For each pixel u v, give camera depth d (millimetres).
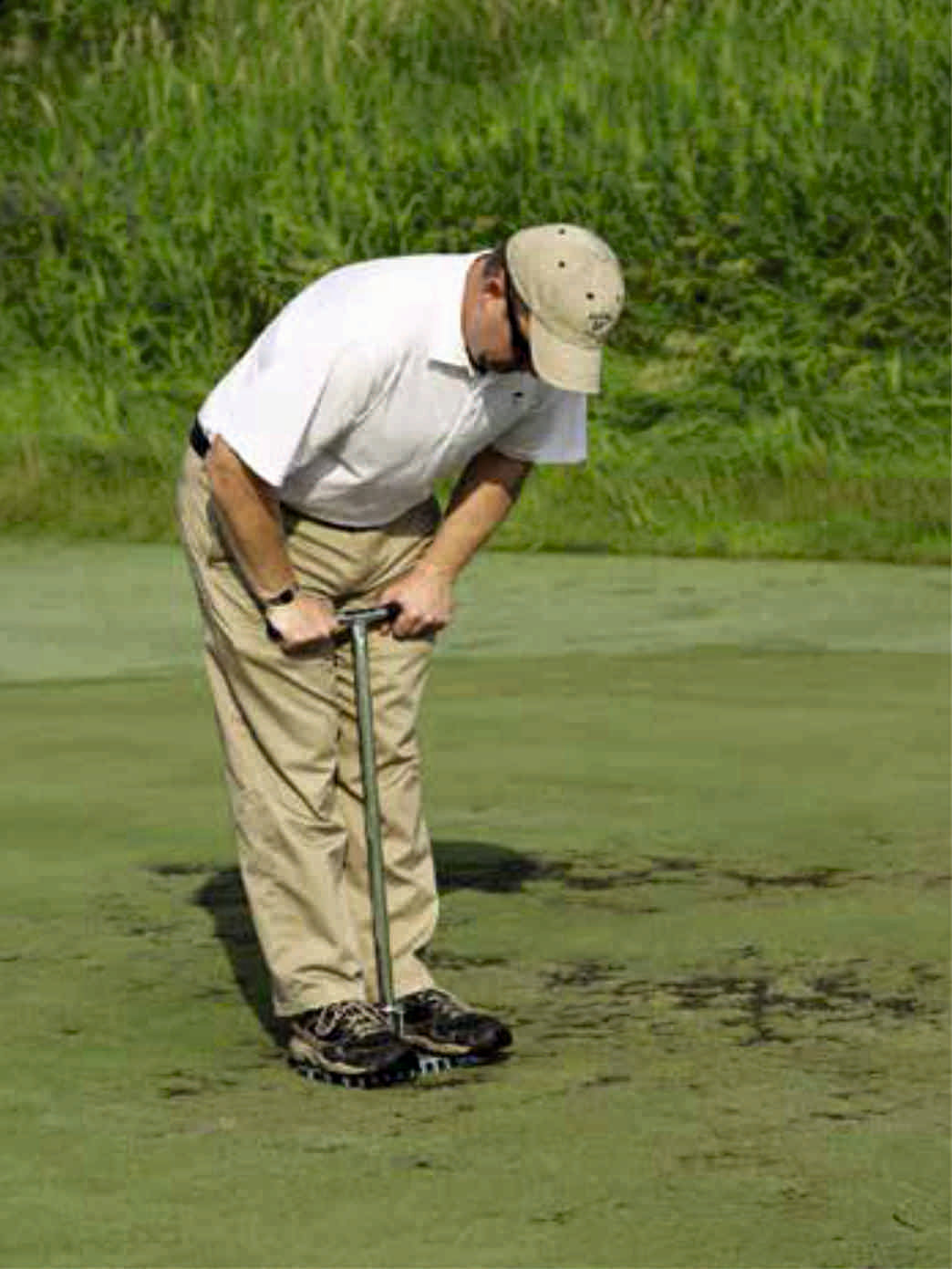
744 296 21156
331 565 7137
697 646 14516
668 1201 6137
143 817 10227
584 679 13461
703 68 22734
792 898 8969
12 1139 6574
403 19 24172
